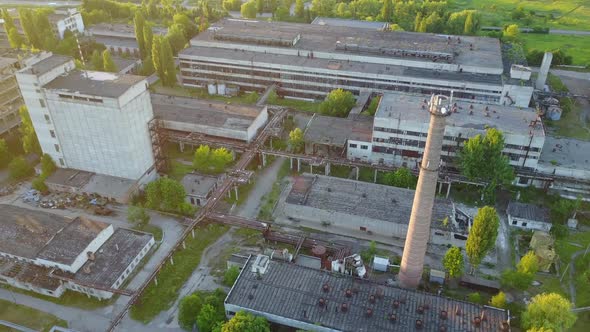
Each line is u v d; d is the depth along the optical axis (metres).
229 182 125.38
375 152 140.00
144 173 132.62
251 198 129.25
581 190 126.44
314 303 90.50
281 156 142.25
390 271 104.62
